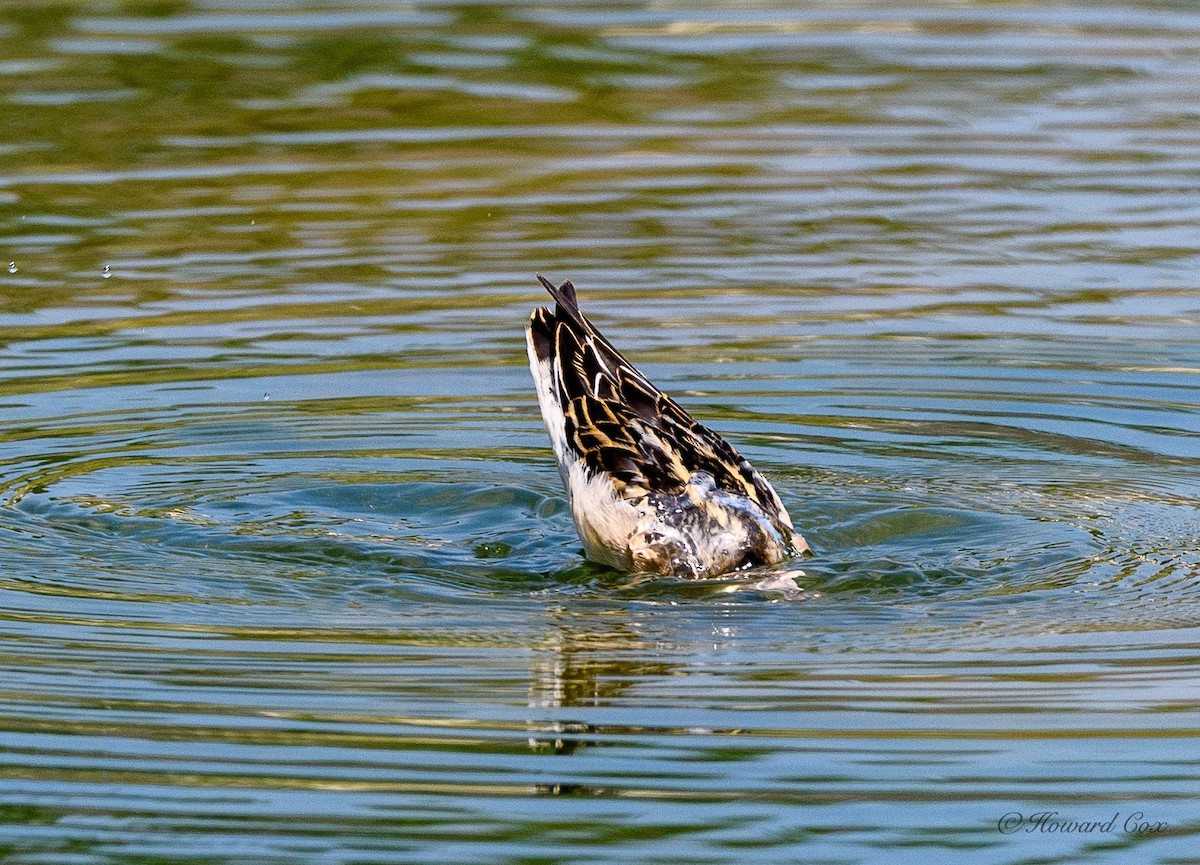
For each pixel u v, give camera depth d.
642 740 9.88
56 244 19.81
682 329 17.73
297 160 22.41
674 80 25.22
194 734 9.90
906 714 10.13
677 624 11.73
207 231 20.28
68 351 17.09
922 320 17.95
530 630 11.59
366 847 8.75
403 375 16.77
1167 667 10.69
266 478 14.51
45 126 23.30
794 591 12.30
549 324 14.29
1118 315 18.06
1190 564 12.51
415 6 28.64
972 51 26.44
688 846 8.80
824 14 28.45
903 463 14.73
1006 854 8.69
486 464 14.90
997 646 11.16
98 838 8.82
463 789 9.35
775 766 9.48
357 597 12.20
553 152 22.80
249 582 12.39
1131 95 24.58
